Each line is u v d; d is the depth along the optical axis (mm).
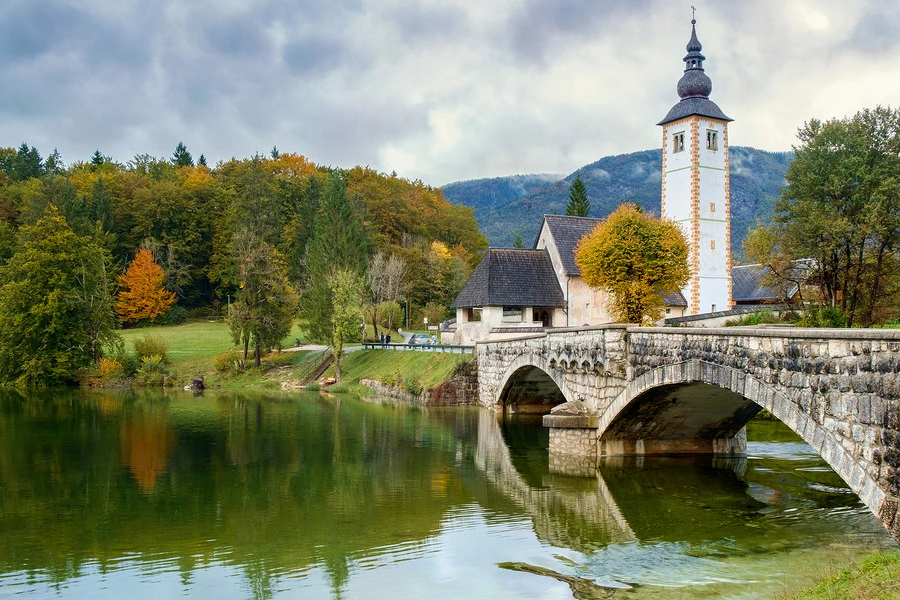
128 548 21984
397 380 63344
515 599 17297
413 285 109375
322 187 129625
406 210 131375
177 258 118062
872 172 49125
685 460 33188
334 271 84875
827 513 24312
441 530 23500
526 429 45062
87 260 78500
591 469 31969
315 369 77562
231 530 23703
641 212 59750
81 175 137625
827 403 16984
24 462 35344
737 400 29797
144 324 107875
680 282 56844
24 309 73812
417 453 37094
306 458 35906
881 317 51094
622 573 18859
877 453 15312
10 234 98812
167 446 39469
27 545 22375
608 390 31594
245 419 49969
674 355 25328
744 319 63812
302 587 18594
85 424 47875
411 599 17594
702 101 73312
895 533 14688
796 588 16359
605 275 55812
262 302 78812
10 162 149125
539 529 23359
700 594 16984
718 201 73562
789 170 52906
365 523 24375
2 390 71375
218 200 123312
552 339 38188
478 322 68000
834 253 49719
